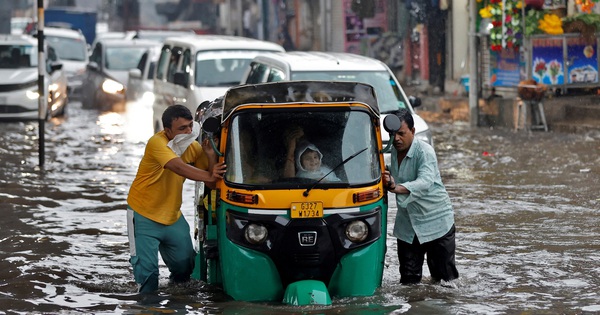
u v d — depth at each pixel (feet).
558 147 114.62
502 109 139.44
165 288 56.90
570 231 71.26
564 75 132.77
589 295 54.49
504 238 69.41
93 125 150.41
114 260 65.26
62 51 214.07
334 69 93.61
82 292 56.80
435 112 164.14
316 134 53.26
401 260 57.47
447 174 98.32
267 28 270.05
